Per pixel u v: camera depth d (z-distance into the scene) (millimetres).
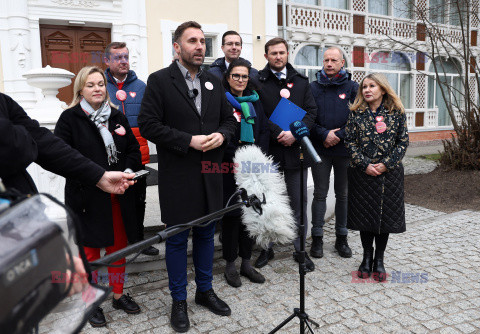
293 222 2506
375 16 13219
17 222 799
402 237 4215
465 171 6805
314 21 12102
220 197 2576
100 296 953
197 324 2539
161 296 2939
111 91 3398
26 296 735
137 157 2697
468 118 7148
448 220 4844
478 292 2906
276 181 2508
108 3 7609
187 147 2338
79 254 936
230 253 3047
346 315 2607
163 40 8297
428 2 12023
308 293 2953
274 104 3342
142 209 3307
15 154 1182
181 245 2480
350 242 4113
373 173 3020
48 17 7164
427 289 2971
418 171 7652
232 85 2994
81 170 1560
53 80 3510
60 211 931
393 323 2498
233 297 2916
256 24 9461
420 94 14820
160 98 2387
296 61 12305
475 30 14555
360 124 3150
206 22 8781
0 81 7000
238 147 2867
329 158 3693
